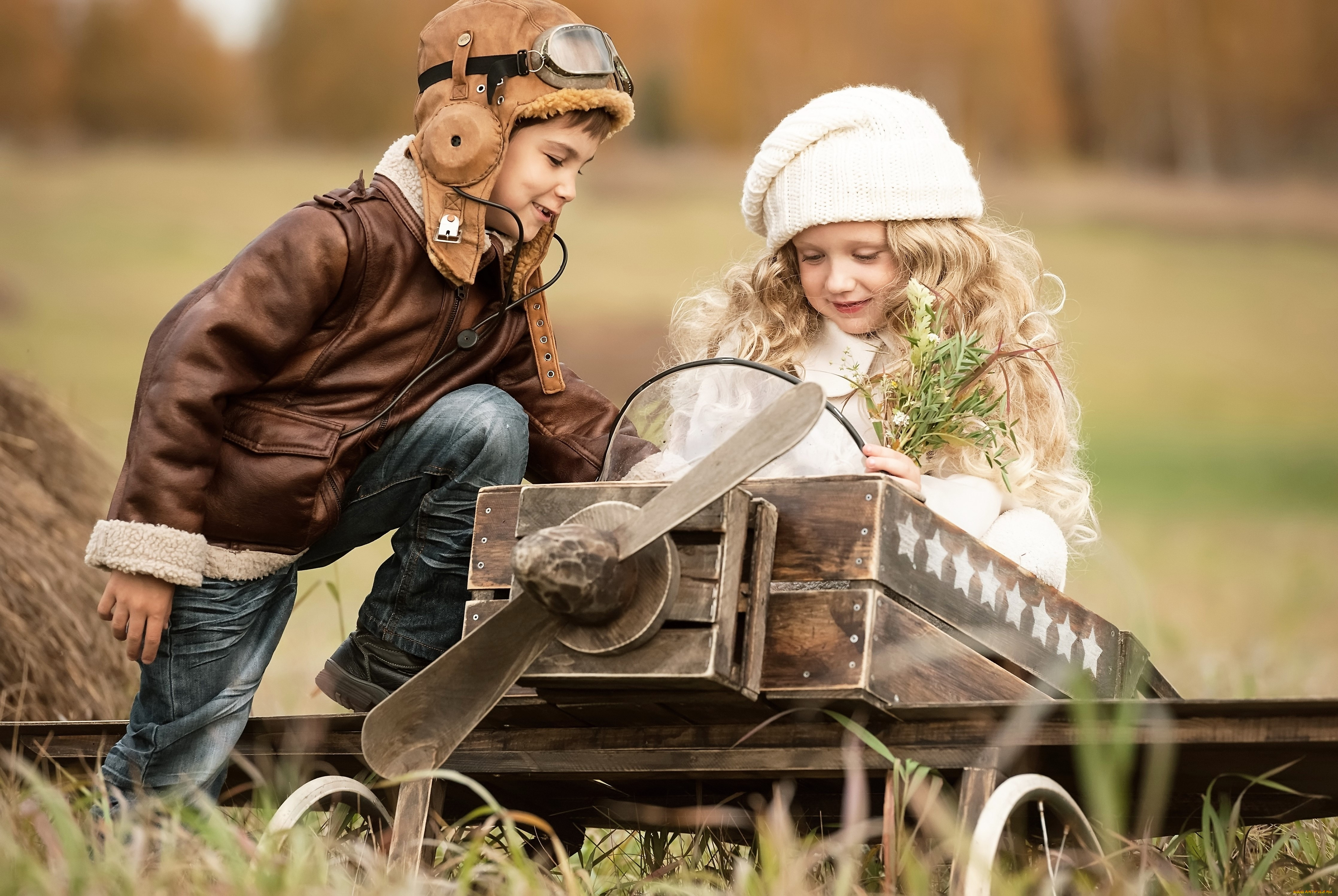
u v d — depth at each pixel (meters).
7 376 6.58
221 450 4.26
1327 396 53.72
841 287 4.96
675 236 70.25
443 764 3.91
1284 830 4.22
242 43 97.00
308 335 4.34
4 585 5.84
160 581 4.15
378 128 97.19
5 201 68.19
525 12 4.45
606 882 3.93
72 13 91.75
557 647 3.54
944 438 4.25
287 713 6.64
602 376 51.62
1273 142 90.38
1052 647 4.00
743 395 4.68
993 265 5.07
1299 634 11.68
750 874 3.34
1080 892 3.51
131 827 3.48
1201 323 62.47
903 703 3.51
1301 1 90.50
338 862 3.54
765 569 3.52
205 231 66.81
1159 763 3.30
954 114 90.88
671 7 91.06
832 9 90.94
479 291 4.65
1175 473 39.56
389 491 4.52
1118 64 91.69
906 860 3.32
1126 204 80.81
